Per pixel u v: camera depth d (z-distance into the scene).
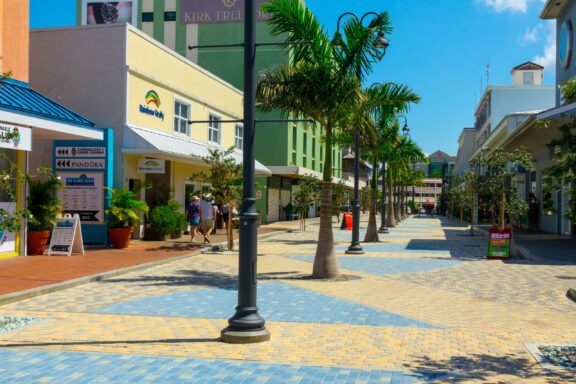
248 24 7.09
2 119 12.87
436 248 20.88
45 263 13.85
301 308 9.00
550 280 12.38
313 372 5.67
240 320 6.87
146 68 21.28
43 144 19.86
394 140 25.78
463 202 30.05
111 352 6.34
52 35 20.48
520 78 66.25
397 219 47.78
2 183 8.34
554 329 7.71
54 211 15.88
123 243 18.11
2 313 8.46
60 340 6.85
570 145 7.04
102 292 10.38
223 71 43.34
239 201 19.69
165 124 22.84
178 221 21.70
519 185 36.81
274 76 12.63
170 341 6.84
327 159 12.68
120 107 19.88
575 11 26.58
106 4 48.59
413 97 13.66
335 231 33.09
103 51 20.06
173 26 46.41
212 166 19.14
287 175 44.41
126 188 19.02
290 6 12.43
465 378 5.51
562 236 26.23
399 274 13.33
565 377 5.57
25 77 16.55
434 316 8.50
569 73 27.42
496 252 16.89
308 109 12.76
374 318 8.30
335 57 12.74
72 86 20.27
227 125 29.72
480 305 9.45
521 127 21.16
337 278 12.46
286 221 45.25
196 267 14.43
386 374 5.62
